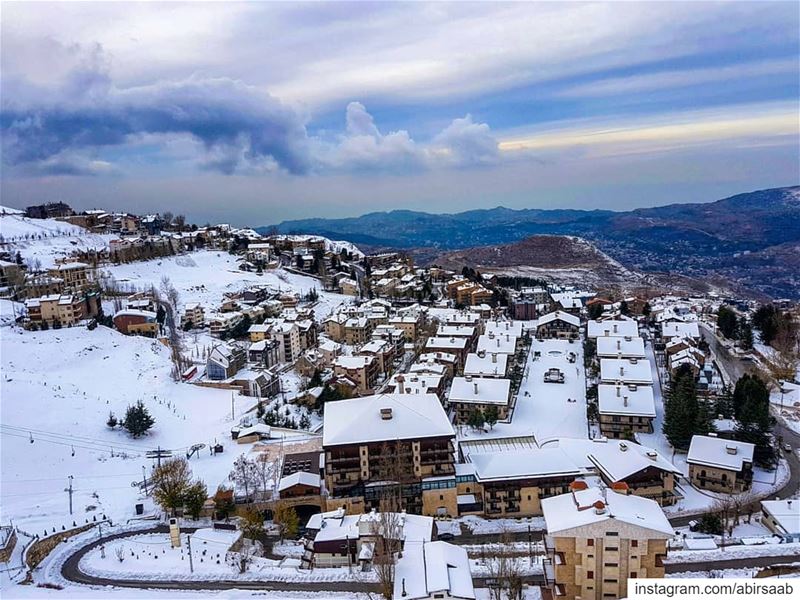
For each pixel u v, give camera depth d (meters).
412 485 106.19
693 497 110.88
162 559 86.88
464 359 190.00
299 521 104.31
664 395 155.62
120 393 161.50
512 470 107.50
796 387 161.25
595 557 66.44
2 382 150.00
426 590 67.88
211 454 129.38
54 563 86.75
